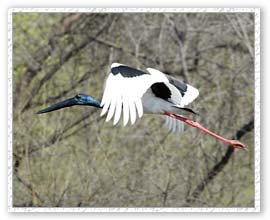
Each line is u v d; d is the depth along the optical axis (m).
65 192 14.84
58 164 15.19
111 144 15.60
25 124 15.55
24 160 15.12
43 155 15.16
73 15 17.50
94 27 17.55
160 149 15.95
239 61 16.58
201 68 16.95
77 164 15.02
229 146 16.30
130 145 16.09
